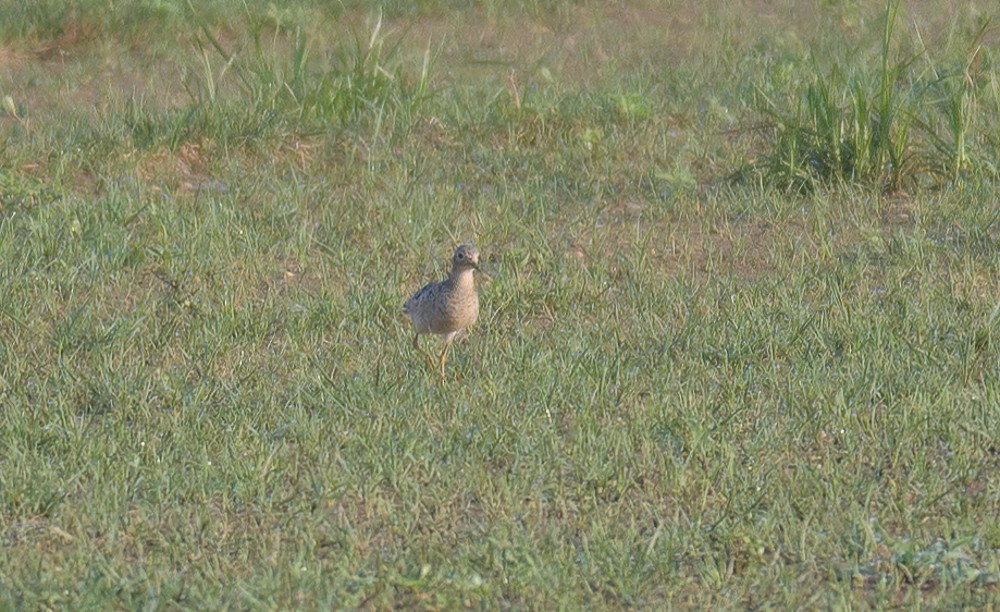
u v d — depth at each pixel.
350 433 10.38
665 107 20.86
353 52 24.06
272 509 9.16
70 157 17.20
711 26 26.97
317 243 15.33
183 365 11.92
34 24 24.00
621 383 11.39
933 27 26.12
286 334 12.64
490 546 8.48
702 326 12.77
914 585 8.23
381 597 8.03
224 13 25.52
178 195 16.67
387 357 12.20
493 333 12.81
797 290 13.73
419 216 16.16
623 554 8.43
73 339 12.30
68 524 8.91
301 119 19.19
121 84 21.94
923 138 18.56
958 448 9.95
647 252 15.25
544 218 16.34
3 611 7.73
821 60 23.19
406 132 19.12
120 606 7.89
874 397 10.99
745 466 9.83
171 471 9.59
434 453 10.02
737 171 17.62
